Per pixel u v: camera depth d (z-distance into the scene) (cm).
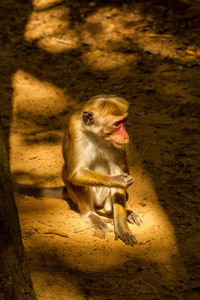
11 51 1761
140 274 755
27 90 1524
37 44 1802
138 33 1844
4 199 581
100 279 742
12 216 592
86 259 793
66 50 1761
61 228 891
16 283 588
